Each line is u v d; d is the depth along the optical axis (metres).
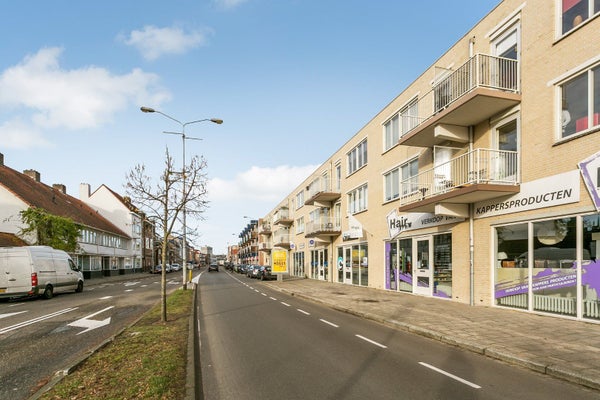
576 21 8.88
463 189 10.56
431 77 14.69
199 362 6.07
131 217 56.44
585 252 8.31
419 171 15.59
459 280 12.54
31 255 16.41
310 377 5.29
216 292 19.83
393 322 9.14
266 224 60.56
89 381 4.77
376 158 19.66
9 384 5.09
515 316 9.45
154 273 55.06
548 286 9.21
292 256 41.22
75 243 27.66
